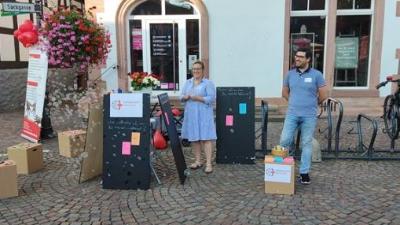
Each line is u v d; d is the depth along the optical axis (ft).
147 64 35.37
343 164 19.48
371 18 34.12
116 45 34.40
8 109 37.50
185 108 18.54
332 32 34.09
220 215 13.74
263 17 33.58
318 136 25.68
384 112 25.99
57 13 21.15
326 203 14.64
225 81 34.45
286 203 14.67
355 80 35.19
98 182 17.24
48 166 19.54
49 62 22.08
